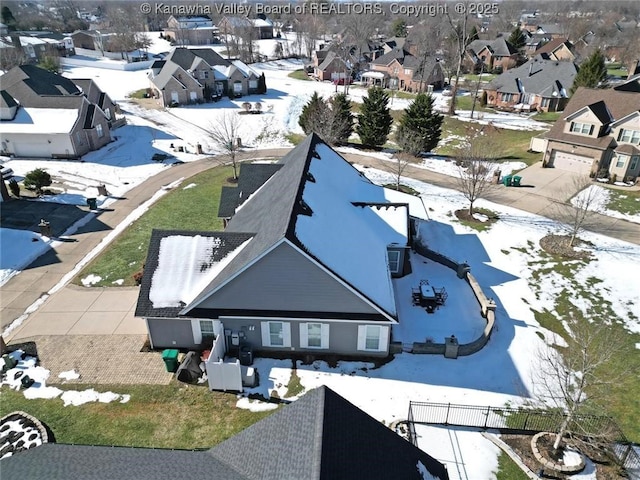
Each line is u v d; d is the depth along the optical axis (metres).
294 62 113.44
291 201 22.53
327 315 21.16
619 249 32.47
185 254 22.81
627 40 112.00
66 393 20.11
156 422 18.84
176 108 70.06
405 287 27.59
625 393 20.55
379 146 53.28
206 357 21.72
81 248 31.77
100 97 56.75
